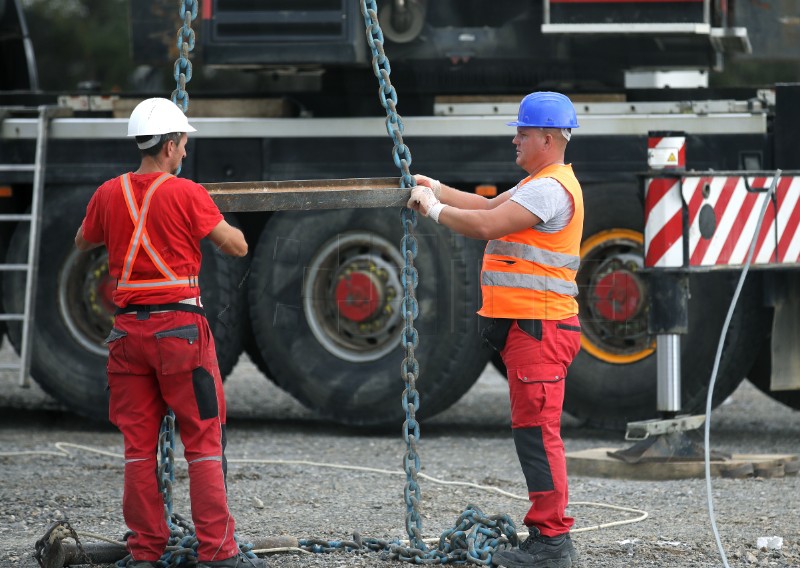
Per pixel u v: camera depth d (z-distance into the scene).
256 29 25.17
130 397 14.53
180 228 14.17
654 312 21.59
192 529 15.83
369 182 15.83
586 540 16.83
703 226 21.41
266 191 15.52
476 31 26.16
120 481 21.39
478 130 26.20
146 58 27.31
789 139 25.38
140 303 14.21
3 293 27.88
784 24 26.47
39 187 26.81
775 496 19.91
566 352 15.16
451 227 15.11
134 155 27.17
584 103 26.52
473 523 15.83
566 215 15.09
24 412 31.08
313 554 15.95
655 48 26.77
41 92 29.95
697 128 25.81
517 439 15.20
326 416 26.67
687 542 16.66
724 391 26.19
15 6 32.31
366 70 27.08
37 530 17.66
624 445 25.36
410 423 15.76
